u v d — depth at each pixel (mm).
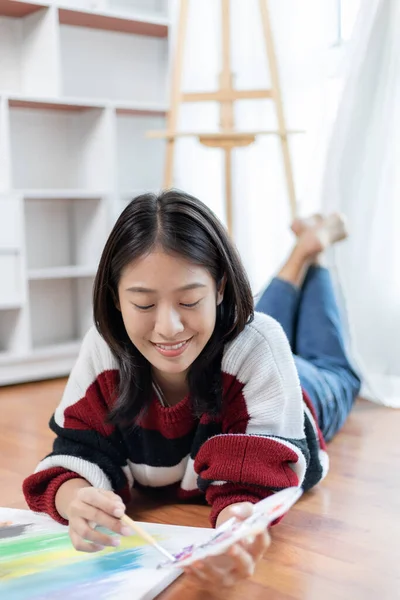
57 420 1254
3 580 961
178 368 1026
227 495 1088
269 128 2734
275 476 1077
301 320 1980
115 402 1169
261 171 2748
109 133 2770
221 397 1162
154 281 973
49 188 2939
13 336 2594
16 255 2494
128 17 2842
